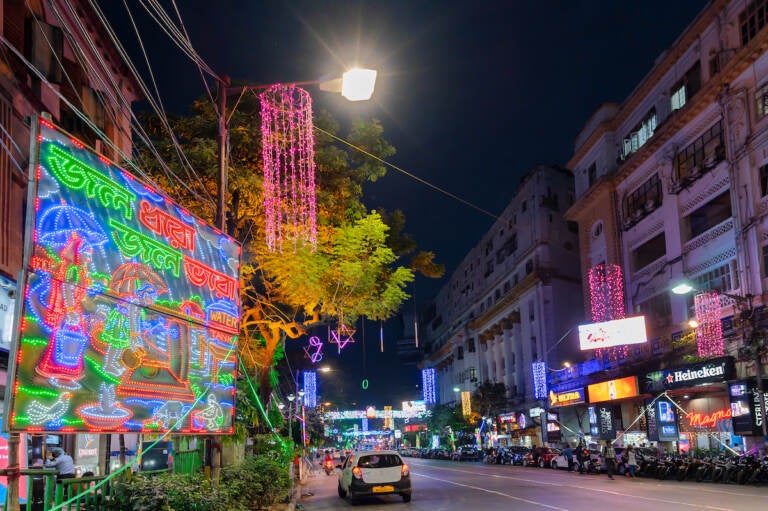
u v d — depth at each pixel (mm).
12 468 5094
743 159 32312
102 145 16328
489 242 81125
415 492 24703
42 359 5363
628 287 44062
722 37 34125
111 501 7266
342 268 17844
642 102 43031
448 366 106938
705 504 16750
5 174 11609
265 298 18688
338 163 18906
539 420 58875
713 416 33906
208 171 16672
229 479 14125
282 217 16875
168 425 7129
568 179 66188
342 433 138750
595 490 22562
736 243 32219
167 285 7316
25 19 12977
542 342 60844
